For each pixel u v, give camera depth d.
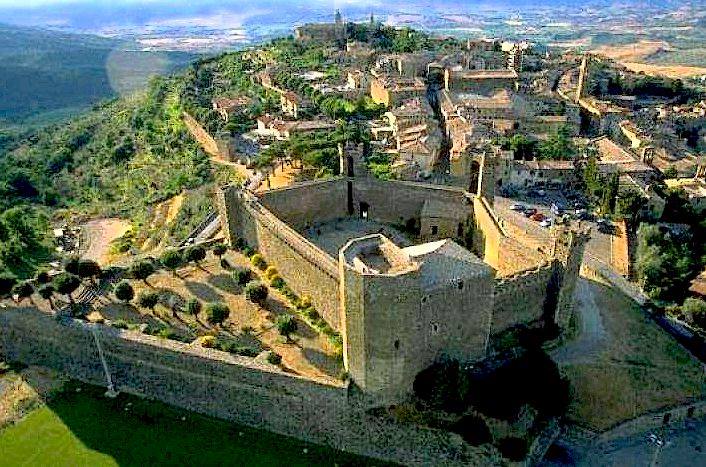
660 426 73.06
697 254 122.12
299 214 108.19
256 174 150.50
